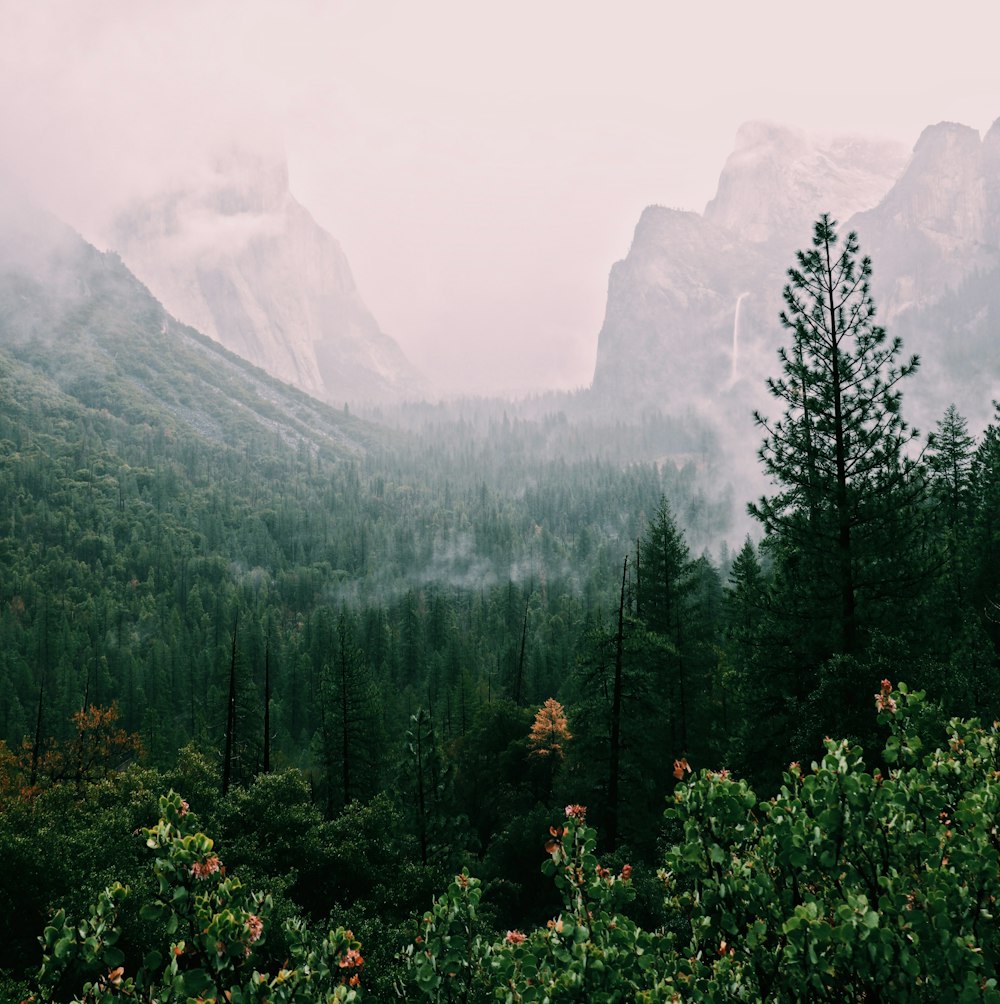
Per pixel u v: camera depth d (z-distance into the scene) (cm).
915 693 623
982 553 2586
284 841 2405
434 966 633
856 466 1673
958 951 462
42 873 1820
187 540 19112
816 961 477
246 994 493
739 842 583
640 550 3584
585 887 566
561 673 7300
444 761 3862
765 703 1805
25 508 19425
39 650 10862
